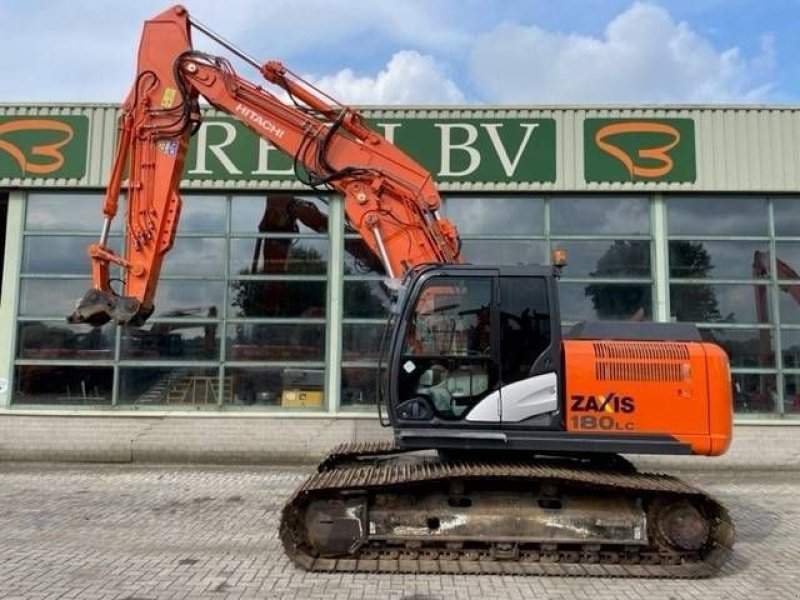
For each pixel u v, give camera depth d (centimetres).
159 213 779
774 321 1162
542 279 657
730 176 1159
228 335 1169
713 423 635
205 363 1164
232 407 1158
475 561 618
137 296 759
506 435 634
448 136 1165
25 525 762
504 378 641
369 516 623
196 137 1167
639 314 1166
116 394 1161
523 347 646
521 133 1165
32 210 1195
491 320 649
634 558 620
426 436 638
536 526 623
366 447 773
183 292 1176
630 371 641
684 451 630
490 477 609
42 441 1139
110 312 740
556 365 641
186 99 794
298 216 1184
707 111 1166
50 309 1177
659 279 1166
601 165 1162
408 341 654
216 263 1180
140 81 803
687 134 1162
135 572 602
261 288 1177
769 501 923
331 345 1161
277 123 792
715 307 1166
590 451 636
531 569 604
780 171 1159
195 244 1183
